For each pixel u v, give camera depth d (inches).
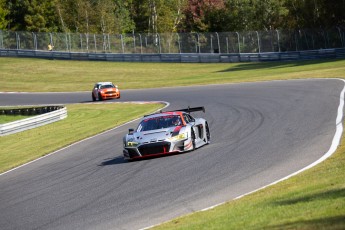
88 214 994.7
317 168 1080.2
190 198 1000.9
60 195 1211.9
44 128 2802.7
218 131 1904.5
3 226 1010.7
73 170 1531.7
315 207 716.0
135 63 6702.8
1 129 2642.7
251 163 1258.6
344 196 746.2
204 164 1318.9
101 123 2731.3
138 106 3403.1
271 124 1875.0
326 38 5895.7
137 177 1274.6
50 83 5915.4
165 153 1496.1
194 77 5334.6
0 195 1332.4
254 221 708.0
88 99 4451.3
